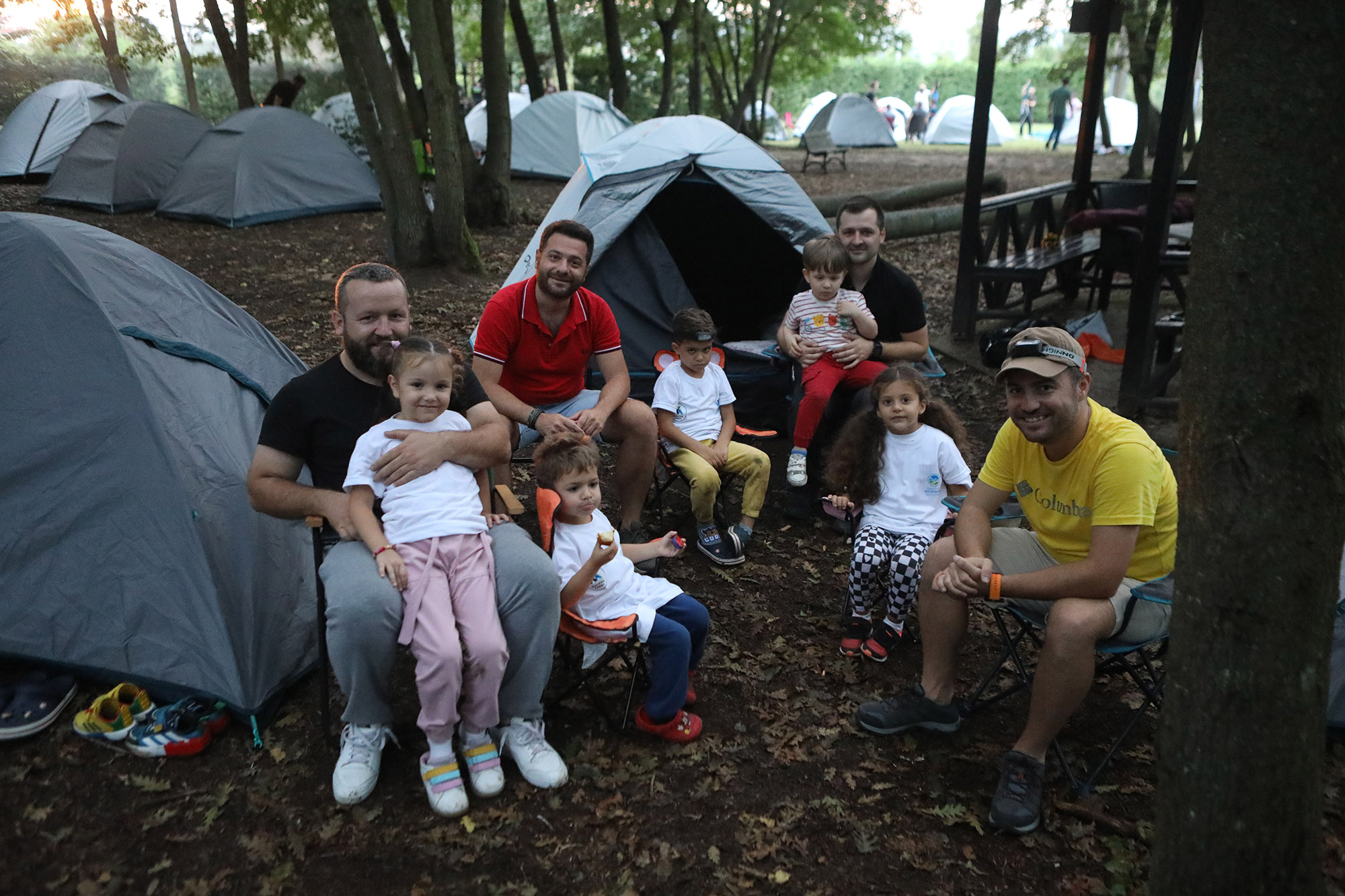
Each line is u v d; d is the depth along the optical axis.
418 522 2.81
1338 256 1.66
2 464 3.18
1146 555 2.83
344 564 2.77
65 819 2.70
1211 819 1.91
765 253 6.96
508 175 12.14
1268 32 1.63
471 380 3.18
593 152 6.47
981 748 3.11
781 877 2.57
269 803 2.79
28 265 3.28
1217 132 1.73
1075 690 2.70
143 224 11.56
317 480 3.04
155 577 3.13
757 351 5.58
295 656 3.27
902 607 3.58
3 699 3.04
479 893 2.50
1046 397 2.71
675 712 3.04
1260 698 1.83
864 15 22.45
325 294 8.59
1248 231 1.70
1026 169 19.86
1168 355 6.76
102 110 15.34
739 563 4.32
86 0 20.05
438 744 2.77
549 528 3.04
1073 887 2.54
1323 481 1.75
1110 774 2.97
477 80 31.50
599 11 22.34
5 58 22.56
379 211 12.73
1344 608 3.10
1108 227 8.05
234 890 2.48
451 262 9.46
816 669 3.55
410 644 2.71
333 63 24.89
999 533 3.20
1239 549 1.79
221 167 11.71
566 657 3.30
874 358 4.91
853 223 4.85
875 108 26.84
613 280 5.83
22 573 3.18
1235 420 1.77
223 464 3.35
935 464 3.64
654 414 4.38
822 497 4.87
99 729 2.95
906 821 2.79
